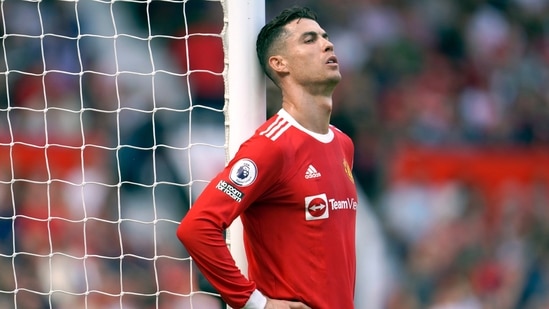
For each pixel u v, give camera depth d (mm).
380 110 38812
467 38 42969
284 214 13391
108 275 25844
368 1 41469
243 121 14594
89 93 32219
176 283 25703
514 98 42438
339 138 14656
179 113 31641
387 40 41062
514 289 34625
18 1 33250
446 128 39062
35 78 32219
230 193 12883
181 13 34062
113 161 29766
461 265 34312
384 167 36500
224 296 12938
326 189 13508
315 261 13344
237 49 14609
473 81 42156
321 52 13828
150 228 27516
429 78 40969
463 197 36156
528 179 38125
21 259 25641
